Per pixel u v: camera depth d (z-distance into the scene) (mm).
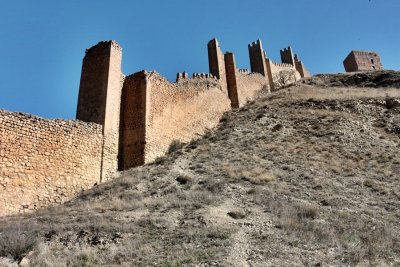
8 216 18906
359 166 24609
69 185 23016
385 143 30031
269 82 69312
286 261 10703
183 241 12258
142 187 21125
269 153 27125
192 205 16656
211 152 28203
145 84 31797
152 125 31266
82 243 12438
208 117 40688
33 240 12242
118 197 19516
